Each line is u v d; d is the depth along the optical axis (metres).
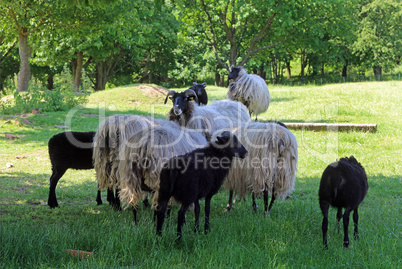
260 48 29.70
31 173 10.23
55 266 4.75
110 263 4.89
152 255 5.14
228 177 7.35
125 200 6.31
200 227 6.39
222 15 29.06
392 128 14.98
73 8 22.91
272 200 7.26
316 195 8.82
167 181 5.74
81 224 6.38
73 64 37.34
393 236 6.17
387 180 9.96
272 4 26.22
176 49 43.84
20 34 24.39
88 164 7.86
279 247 5.47
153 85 26.50
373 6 45.59
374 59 46.56
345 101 20.61
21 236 5.23
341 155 12.38
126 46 33.66
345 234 5.70
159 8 6.64
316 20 29.31
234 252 5.14
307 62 56.12
